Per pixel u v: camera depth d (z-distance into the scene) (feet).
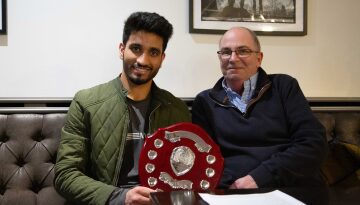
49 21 5.23
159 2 5.51
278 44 5.89
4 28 5.07
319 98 5.79
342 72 6.11
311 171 4.04
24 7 5.16
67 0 5.26
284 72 5.94
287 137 4.36
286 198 2.72
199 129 3.33
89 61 5.36
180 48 5.60
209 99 4.66
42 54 5.23
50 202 4.52
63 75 5.29
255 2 5.73
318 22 6.01
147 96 4.27
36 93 5.24
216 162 3.29
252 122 4.31
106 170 3.87
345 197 3.13
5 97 5.03
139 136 4.06
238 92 4.64
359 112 5.78
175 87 5.63
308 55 6.00
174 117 4.28
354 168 4.65
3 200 4.41
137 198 3.11
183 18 5.59
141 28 3.94
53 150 4.69
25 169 4.58
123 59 4.13
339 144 4.91
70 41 5.29
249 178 3.82
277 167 3.86
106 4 5.36
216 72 5.72
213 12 5.61
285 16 5.83
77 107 4.09
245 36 4.50
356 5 6.10
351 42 6.11
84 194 3.52
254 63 4.55
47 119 4.77
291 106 4.36
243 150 4.25
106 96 4.12
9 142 4.64
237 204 2.54
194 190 3.03
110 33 5.39
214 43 5.68
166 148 3.25
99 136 3.93
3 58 5.14
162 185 3.19
